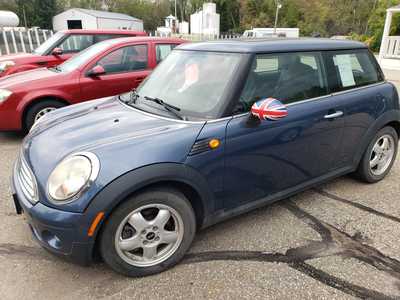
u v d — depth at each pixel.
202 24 40.03
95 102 3.34
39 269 2.47
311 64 3.09
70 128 2.62
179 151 2.28
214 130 2.43
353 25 63.12
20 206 2.46
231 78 2.63
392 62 16.33
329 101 3.11
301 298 2.23
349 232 2.96
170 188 2.32
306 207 3.36
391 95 3.71
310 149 3.04
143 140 2.26
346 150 3.41
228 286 2.33
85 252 2.13
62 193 2.06
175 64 3.20
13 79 5.32
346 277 2.42
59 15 48.62
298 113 2.87
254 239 2.84
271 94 2.79
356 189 3.75
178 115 2.60
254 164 2.68
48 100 5.15
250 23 67.50
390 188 3.79
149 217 2.33
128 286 2.32
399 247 2.76
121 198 2.09
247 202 2.78
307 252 2.68
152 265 2.40
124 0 70.81
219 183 2.52
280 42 2.99
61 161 2.20
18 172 2.53
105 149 2.19
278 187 2.95
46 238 2.21
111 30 7.75
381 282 2.37
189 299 2.22
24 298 2.21
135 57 5.76
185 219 2.43
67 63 5.73
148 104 2.90
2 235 2.85
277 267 2.51
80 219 2.05
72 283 2.34
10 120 4.97
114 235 2.20
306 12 65.62
